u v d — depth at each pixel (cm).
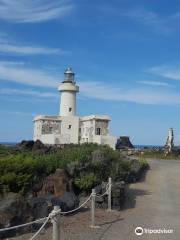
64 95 6569
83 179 1784
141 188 2214
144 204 1748
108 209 1577
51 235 1123
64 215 1380
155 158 4644
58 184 1569
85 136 6197
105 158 2169
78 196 1716
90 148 2567
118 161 2322
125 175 2327
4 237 1082
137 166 2673
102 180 2006
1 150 2427
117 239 1156
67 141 6222
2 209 1108
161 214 1549
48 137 6103
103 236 1177
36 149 2803
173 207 1694
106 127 6100
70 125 6359
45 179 1583
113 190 1622
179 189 2200
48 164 1695
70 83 6588
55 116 6356
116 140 5878
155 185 2342
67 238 1130
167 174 2859
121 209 1620
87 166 1933
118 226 1316
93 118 6025
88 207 1580
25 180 1448
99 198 1587
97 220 1378
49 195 1499
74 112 6606
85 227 1270
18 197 1203
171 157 4688
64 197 1446
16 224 1121
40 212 1216
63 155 2073
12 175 1416
